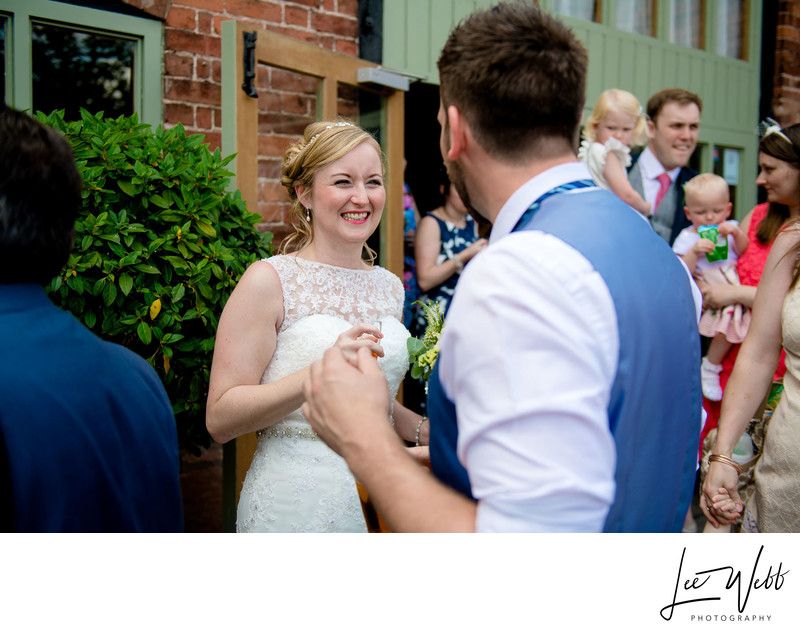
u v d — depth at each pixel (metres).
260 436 2.02
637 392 0.91
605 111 3.67
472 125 1.04
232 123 2.74
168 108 3.09
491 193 1.08
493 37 1.00
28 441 0.92
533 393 0.83
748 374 1.96
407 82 3.65
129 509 1.05
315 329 1.90
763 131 2.81
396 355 2.07
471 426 0.87
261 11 3.31
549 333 0.84
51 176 1.00
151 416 1.11
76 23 2.83
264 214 3.22
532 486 0.81
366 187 2.03
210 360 2.28
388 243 3.62
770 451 1.93
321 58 3.18
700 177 3.37
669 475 0.98
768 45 5.78
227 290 2.31
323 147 1.98
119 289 2.07
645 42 5.00
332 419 1.01
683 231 3.51
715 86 5.52
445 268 3.53
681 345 0.99
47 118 2.17
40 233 1.00
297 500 1.91
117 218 2.12
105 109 2.99
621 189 3.56
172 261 2.14
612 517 0.91
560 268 0.87
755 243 3.09
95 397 1.01
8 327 0.97
